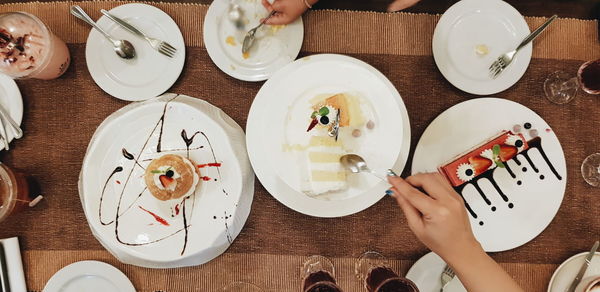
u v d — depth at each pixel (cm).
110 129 140
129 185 141
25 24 138
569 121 151
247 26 148
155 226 140
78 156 147
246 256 146
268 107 142
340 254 147
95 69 144
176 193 137
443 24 148
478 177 147
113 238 139
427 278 144
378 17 152
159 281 146
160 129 143
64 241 145
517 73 146
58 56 140
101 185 140
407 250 147
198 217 141
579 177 150
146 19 147
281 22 144
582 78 150
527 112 146
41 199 145
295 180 141
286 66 142
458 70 148
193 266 145
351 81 143
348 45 151
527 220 146
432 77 151
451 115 146
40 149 147
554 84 151
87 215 138
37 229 145
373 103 143
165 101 142
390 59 151
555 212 146
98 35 145
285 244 147
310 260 146
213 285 146
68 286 142
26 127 146
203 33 148
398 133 141
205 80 149
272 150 141
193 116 142
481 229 146
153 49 146
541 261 148
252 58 147
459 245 116
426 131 145
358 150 142
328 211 140
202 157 143
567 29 152
